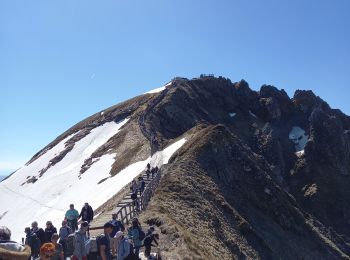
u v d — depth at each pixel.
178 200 40.81
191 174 49.28
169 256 24.94
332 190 100.69
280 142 116.88
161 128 90.06
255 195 56.69
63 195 72.56
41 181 89.31
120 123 102.50
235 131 109.44
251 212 51.88
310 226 59.81
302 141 119.50
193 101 108.12
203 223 38.16
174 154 57.84
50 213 65.56
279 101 131.50
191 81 119.88
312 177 104.31
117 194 52.00
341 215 94.56
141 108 103.25
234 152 61.31
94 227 31.47
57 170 91.75
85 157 89.50
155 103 100.19
